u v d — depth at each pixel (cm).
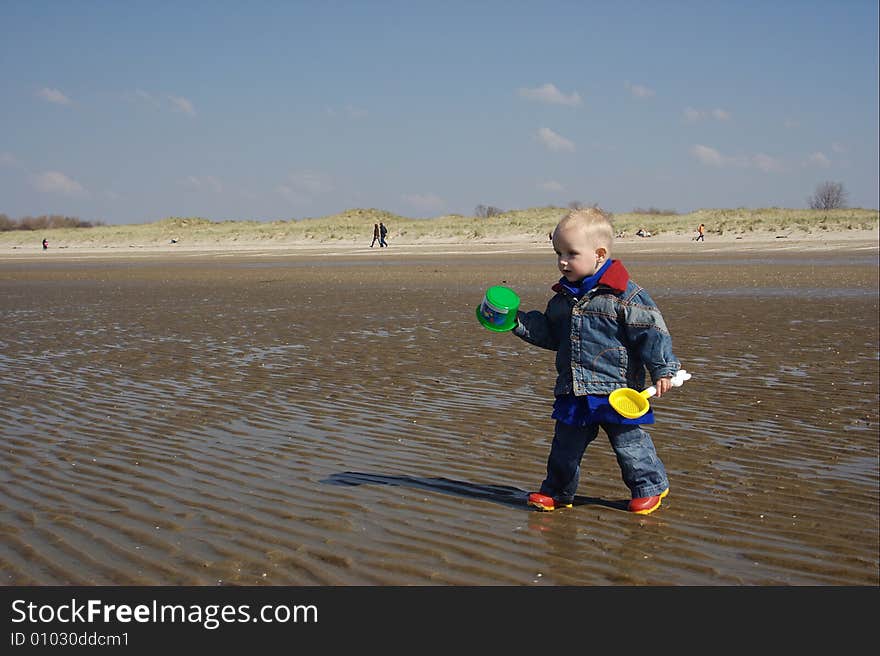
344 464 545
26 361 984
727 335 1150
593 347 460
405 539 408
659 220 6788
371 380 855
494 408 724
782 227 5312
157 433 629
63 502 456
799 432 643
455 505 464
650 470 458
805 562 397
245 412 707
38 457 556
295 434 629
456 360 971
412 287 2017
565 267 464
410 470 534
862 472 543
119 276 2742
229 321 1367
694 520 448
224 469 529
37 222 11288
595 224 460
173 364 955
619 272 458
